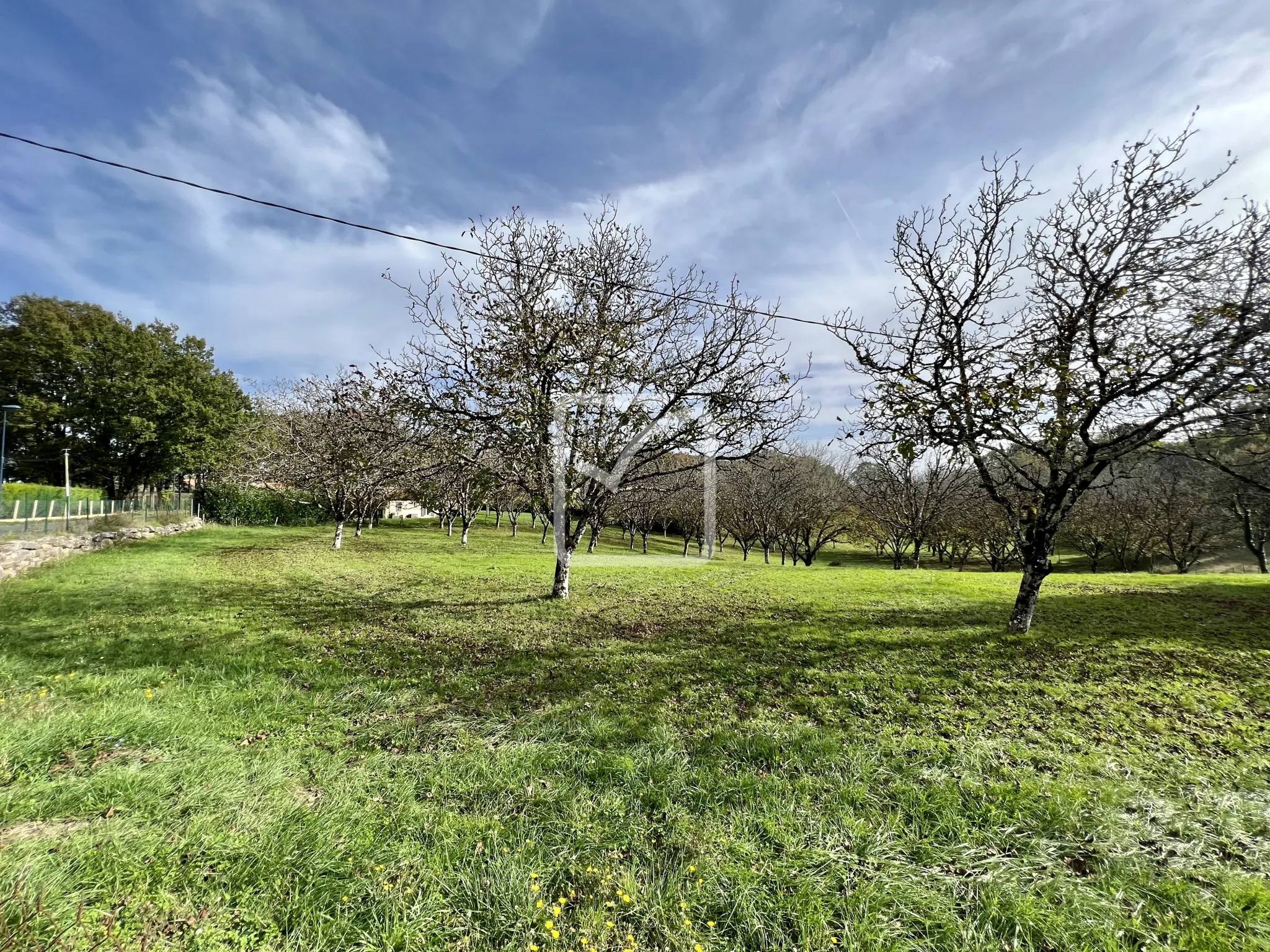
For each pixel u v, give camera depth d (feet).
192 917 8.63
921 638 27.45
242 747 15.02
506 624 31.01
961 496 89.20
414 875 9.99
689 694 19.86
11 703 16.51
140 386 110.01
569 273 36.19
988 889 9.78
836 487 111.24
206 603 34.71
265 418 110.63
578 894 9.75
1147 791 12.93
